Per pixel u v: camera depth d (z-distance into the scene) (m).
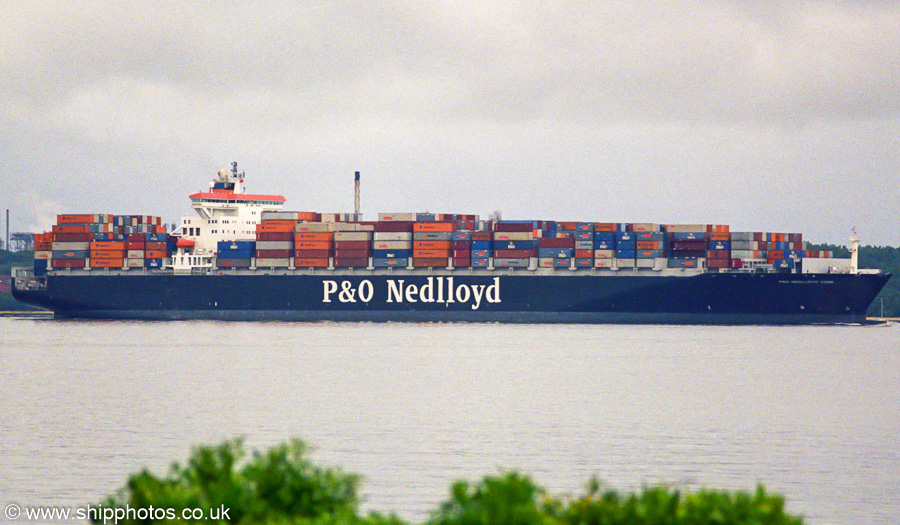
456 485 65.50
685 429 190.38
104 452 167.62
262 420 198.50
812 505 136.12
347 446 171.25
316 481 71.88
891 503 137.12
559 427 191.12
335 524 65.94
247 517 66.69
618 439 179.25
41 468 155.88
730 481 148.25
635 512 64.00
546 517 62.78
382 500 135.12
